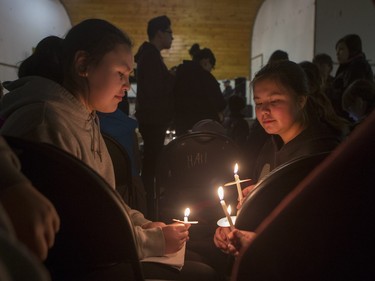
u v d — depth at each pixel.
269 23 7.71
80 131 1.18
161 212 2.23
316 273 0.75
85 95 1.20
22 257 0.41
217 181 2.24
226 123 4.80
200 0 8.23
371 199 0.67
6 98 1.16
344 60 3.47
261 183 0.93
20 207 0.60
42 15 6.97
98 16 8.36
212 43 8.81
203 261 1.37
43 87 1.14
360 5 5.30
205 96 3.68
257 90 1.36
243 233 0.95
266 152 1.66
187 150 2.20
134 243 0.91
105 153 1.37
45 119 1.05
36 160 0.82
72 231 0.90
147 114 3.51
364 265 0.72
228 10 8.39
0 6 5.37
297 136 1.35
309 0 5.62
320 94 1.41
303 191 0.70
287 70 1.33
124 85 1.19
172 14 8.41
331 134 1.32
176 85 3.69
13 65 5.82
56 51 1.32
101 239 0.91
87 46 1.14
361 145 0.62
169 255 1.19
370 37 5.30
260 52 8.35
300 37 6.04
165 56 8.85
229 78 9.10
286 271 0.77
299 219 0.72
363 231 0.70
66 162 0.82
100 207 0.87
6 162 0.63
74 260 0.94
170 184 2.28
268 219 0.74
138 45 8.69
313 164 0.88
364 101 2.35
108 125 2.06
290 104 1.33
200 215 2.04
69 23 8.34
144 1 8.22
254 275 0.79
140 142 4.00
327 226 0.72
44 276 0.42
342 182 0.67
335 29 5.38
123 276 1.08
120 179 1.82
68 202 0.86
